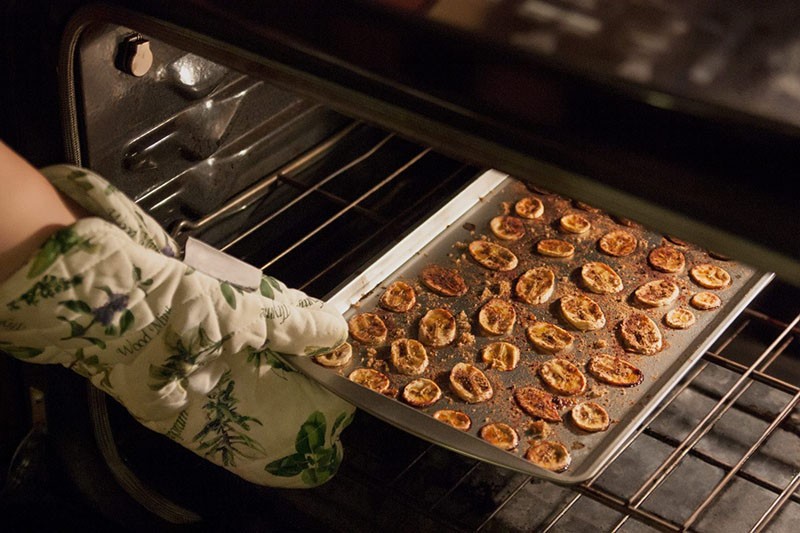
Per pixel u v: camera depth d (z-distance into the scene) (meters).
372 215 1.86
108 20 1.40
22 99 1.49
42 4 1.43
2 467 1.83
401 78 1.25
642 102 1.17
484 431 1.58
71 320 1.35
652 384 1.62
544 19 1.23
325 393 1.56
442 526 1.65
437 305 1.71
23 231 1.33
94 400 1.62
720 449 1.70
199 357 1.42
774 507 1.57
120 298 1.36
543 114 1.21
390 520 1.66
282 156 1.89
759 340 1.80
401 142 1.99
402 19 1.24
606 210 1.21
